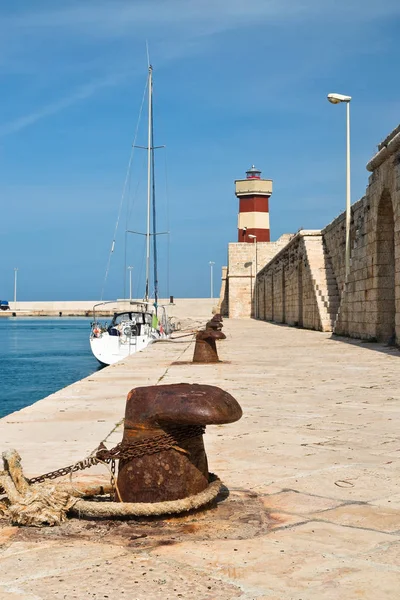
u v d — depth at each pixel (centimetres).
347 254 2955
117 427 847
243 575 381
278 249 7875
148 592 359
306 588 364
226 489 562
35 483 517
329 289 3681
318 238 4022
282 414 951
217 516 490
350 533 452
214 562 400
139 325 4053
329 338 2911
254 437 786
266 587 365
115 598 352
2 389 3150
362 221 2777
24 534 459
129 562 402
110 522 480
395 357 1886
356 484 578
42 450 709
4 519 495
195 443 497
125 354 3862
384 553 414
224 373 1537
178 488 485
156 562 402
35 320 16338
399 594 356
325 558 407
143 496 488
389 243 2428
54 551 423
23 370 4031
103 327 4322
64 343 6731
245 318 7638
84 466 519
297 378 1418
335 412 967
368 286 2562
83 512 484
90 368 4153
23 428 841
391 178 2170
